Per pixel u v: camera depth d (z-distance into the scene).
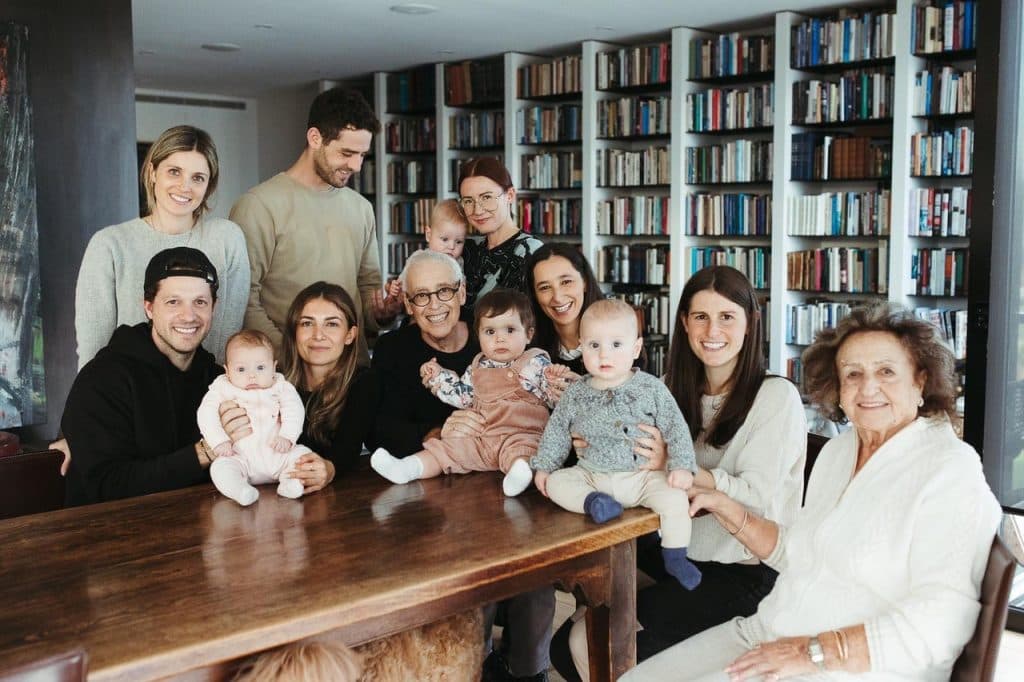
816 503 1.90
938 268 6.04
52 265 4.46
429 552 1.82
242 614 1.52
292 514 2.06
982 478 1.68
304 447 2.29
